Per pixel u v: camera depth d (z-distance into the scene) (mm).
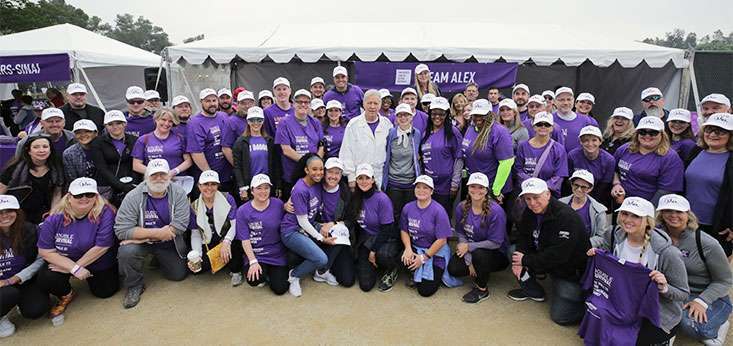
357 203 4246
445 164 4566
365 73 7957
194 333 3449
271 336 3398
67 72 9016
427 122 4633
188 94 9273
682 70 7754
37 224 4281
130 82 14000
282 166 4992
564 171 4336
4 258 3527
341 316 3697
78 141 4457
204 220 4199
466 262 4105
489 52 7770
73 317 3707
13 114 10758
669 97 8070
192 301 3967
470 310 3809
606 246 3363
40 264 3646
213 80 10273
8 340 3375
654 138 3855
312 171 4059
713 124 3477
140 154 4625
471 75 7836
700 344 3289
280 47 7844
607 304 3121
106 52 10516
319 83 6871
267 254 4133
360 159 4574
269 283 4188
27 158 4164
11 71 8766
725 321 3203
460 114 5555
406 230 4160
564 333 3457
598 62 7652
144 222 4004
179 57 7848
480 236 4035
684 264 3006
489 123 4344
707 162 3592
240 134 5105
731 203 3438
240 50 7820
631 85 9602
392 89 7980
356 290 4191
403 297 4047
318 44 8102
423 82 6184
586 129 4227
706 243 3096
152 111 5895
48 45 9578
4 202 3420
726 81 10242
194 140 4738
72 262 3623
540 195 3469
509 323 3602
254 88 11383
